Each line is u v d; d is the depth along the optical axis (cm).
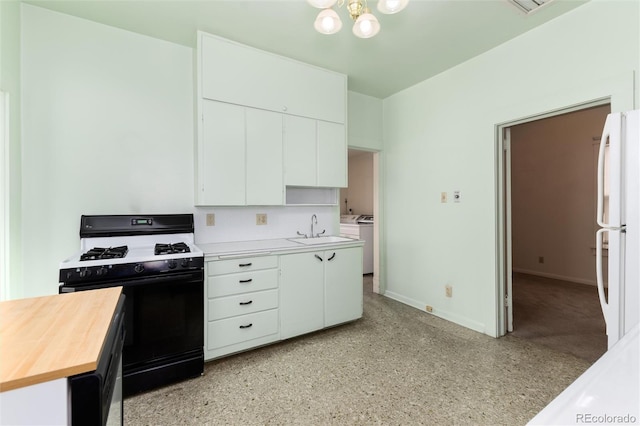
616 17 195
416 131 344
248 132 259
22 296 205
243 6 208
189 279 202
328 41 252
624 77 190
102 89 230
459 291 299
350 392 190
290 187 320
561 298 377
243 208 288
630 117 156
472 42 254
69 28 219
